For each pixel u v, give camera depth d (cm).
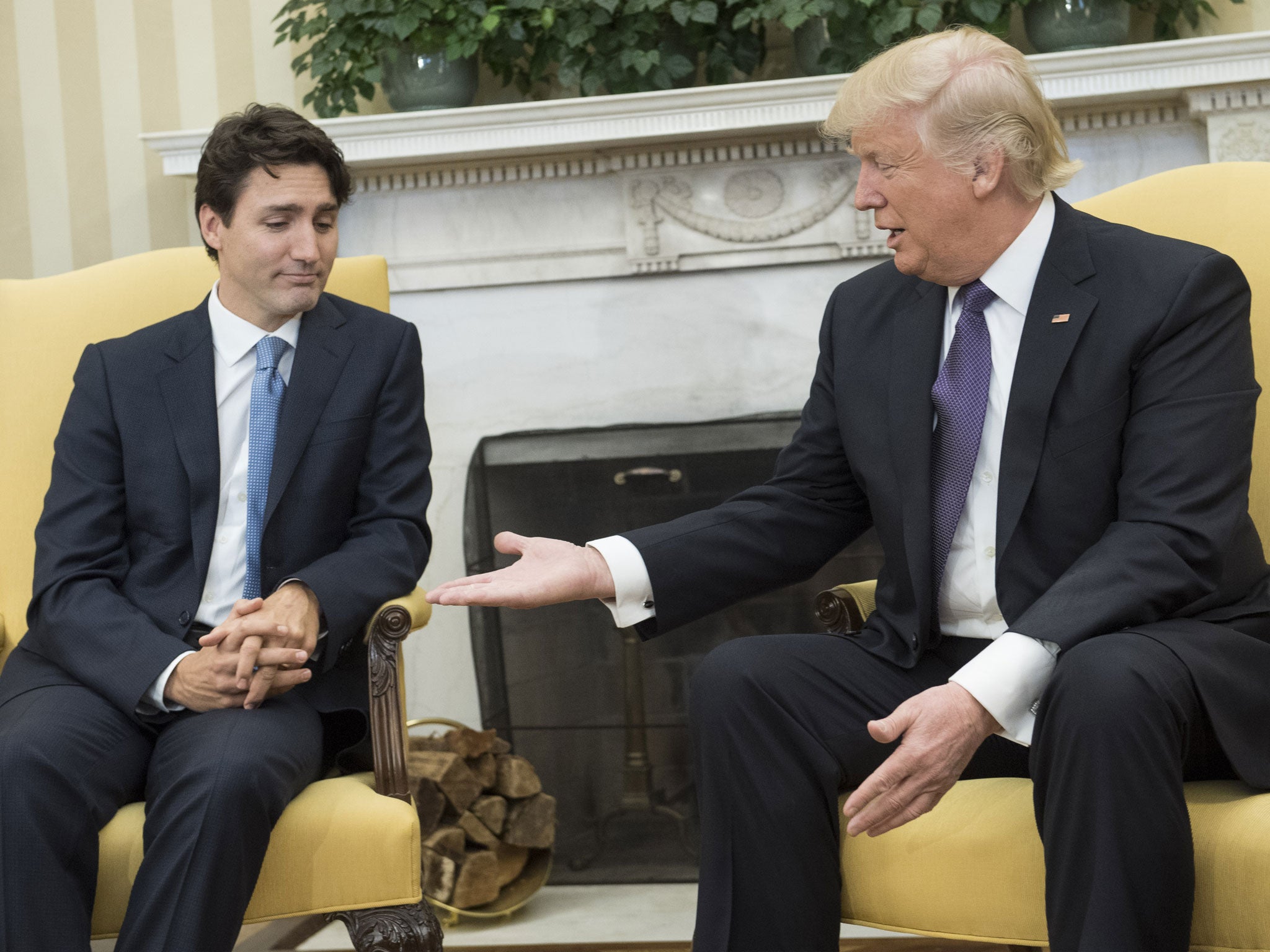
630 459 280
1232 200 167
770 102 263
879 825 120
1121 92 258
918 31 269
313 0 285
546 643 278
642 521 280
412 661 295
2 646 191
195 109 311
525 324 292
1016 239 144
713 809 135
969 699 120
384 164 284
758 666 138
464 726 251
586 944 231
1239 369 133
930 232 142
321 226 177
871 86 141
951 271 145
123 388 177
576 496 282
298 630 156
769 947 130
